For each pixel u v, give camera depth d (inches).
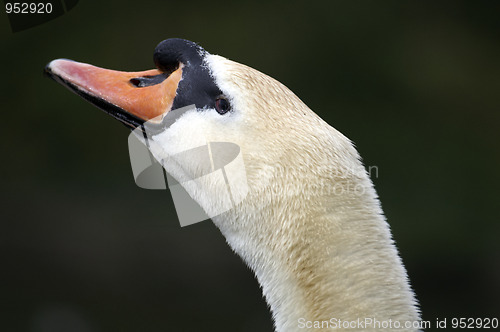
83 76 260.1
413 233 706.8
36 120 756.0
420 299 690.8
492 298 685.9
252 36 722.2
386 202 713.0
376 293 234.1
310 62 722.2
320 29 721.6
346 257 236.2
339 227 237.0
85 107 754.2
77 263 707.4
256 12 726.5
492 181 710.5
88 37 737.6
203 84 251.6
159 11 732.0
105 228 721.6
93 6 736.3
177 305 673.0
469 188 711.1
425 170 716.7
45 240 723.4
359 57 721.6
